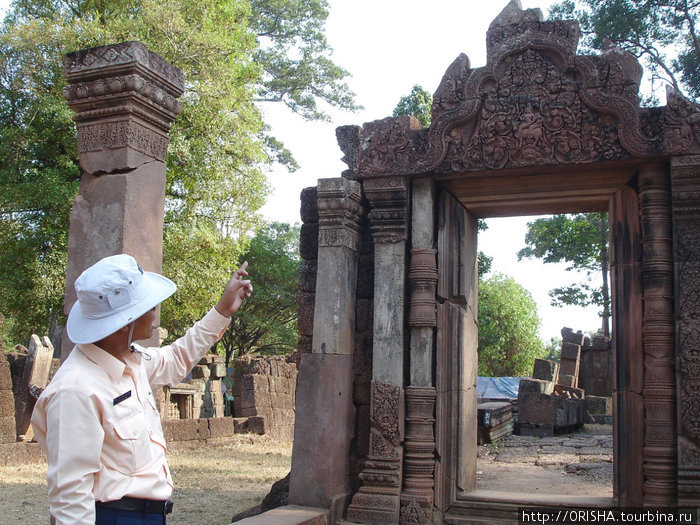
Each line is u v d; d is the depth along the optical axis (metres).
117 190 4.48
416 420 5.68
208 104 17.20
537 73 5.54
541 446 10.95
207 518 6.98
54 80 17.17
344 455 5.78
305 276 6.26
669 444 5.09
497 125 5.58
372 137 5.95
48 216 17.08
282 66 27.67
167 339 25.41
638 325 5.34
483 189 5.96
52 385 2.31
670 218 5.29
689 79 18.42
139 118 4.61
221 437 15.41
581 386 18.70
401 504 5.53
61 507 2.18
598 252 21.88
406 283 5.95
